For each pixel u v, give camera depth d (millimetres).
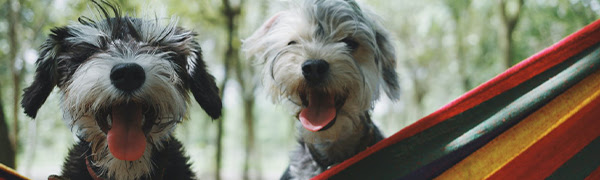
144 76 582
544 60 602
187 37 679
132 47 619
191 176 704
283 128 8227
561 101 601
